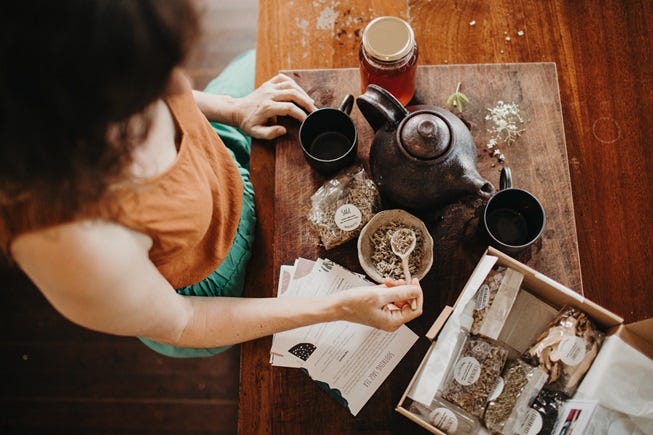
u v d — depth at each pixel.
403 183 0.90
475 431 0.91
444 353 0.89
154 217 0.73
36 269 0.64
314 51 1.28
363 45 0.96
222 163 1.01
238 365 1.76
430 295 1.03
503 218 1.03
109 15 0.43
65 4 0.41
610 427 0.85
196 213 0.81
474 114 1.12
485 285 0.96
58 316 1.82
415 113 0.87
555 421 0.90
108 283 0.66
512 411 0.90
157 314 0.78
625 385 0.85
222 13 2.00
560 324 0.92
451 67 1.14
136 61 0.46
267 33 1.30
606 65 1.32
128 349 1.79
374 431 1.00
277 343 1.05
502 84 1.13
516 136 1.10
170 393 1.75
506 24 1.28
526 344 0.97
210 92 1.36
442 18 1.28
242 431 1.13
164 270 0.88
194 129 0.87
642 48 1.32
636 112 1.32
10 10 0.40
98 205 0.58
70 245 0.60
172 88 0.57
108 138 0.52
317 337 1.05
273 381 1.03
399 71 0.97
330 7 1.29
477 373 0.93
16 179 0.50
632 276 1.29
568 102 1.33
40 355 1.80
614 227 1.31
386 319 0.94
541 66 1.13
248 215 1.22
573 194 1.32
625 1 1.33
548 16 1.31
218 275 1.17
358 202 1.04
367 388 1.01
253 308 0.93
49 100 0.44
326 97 1.17
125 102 0.49
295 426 1.02
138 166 0.70
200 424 1.72
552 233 1.05
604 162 1.32
